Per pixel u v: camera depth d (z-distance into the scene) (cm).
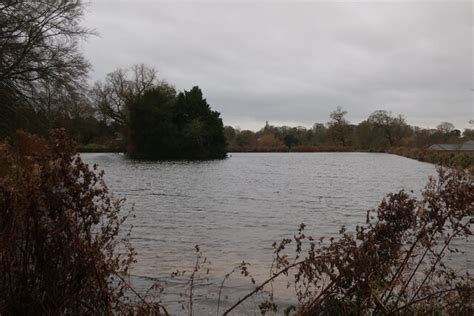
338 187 3078
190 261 988
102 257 440
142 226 1481
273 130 14550
